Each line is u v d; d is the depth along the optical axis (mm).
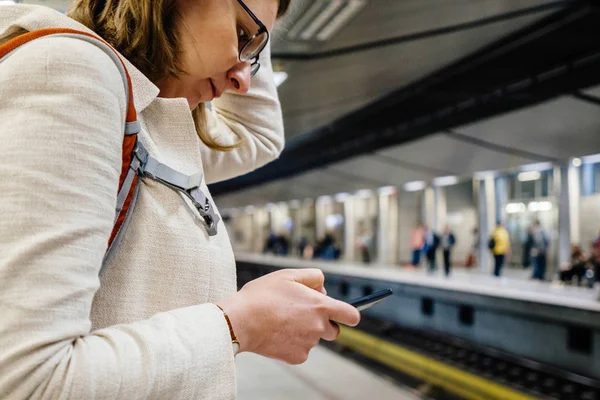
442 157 13898
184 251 751
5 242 521
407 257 20969
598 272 10539
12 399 493
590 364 7316
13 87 577
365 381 5309
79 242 557
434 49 7180
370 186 19938
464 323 9812
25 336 502
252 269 21188
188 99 885
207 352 615
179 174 776
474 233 16531
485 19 6020
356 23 6027
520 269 15812
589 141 10188
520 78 8633
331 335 777
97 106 606
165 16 789
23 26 688
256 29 846
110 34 810
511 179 16234
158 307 725
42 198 537
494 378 6867
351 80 8695
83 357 533
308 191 24078
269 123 1360
